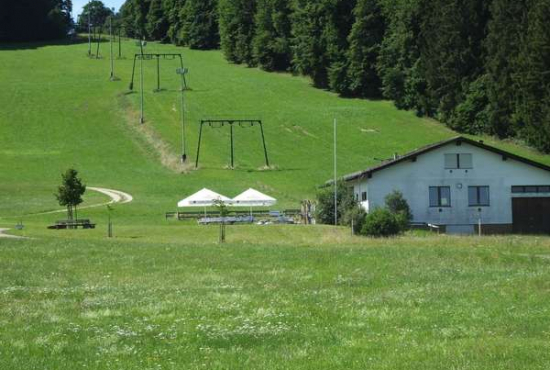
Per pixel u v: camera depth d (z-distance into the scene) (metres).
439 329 18.45
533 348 15.88
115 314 21.20
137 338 17.94
